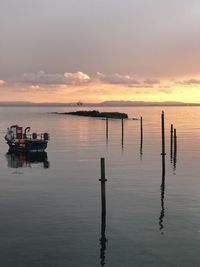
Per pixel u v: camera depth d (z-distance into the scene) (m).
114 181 34.22
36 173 38.72
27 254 18.41
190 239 20.19
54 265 17.36
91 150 57.22
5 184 33.34
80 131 96.56
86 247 19.19
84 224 22.47
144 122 136.00
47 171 39.88
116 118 167.75
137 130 97.25
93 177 36.31
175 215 24.09
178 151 54.78
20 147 54.38
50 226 22.11
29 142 53.31
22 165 44.03
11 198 28.41
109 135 83.69
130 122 137.12
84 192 30.25
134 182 33.78
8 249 18.95
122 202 27.16
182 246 19.31
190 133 86.25
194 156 49.59
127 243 19.69
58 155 52.22
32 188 31.72
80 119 162.75
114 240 20.05
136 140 71.69
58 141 71.44
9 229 21.64
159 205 26.34
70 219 23.38
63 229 21.62
